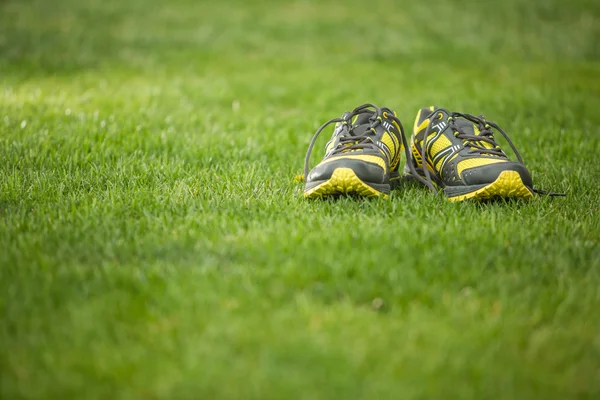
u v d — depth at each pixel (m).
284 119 8.76
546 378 2.83
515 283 3.61
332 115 9.03
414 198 5.20
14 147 6.37
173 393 2.68
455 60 14.16
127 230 4.28
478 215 4.70
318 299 3.44
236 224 4.39
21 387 2.69
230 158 6.58
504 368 2.89
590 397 2.73
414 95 10.59
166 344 2.98
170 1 21.88
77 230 4.20
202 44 15.17
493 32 17.78
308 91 10.80
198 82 11.03
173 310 3.26
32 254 3.83
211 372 2.78
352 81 11.71
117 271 3.64
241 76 11.90
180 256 3.90
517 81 11.88
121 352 2.93
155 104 8.88
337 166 4.87
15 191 5.03
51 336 3.05
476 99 10.23
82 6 20.09
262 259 3.84
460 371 2.84
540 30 18.16
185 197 5.01
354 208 4.81
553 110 9.50
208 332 3.05
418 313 3.28
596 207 5.08
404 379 2.79
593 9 21.33
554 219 4.63
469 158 5.24
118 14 18.97
